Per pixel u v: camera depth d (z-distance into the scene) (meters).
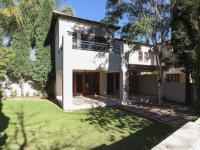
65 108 15.20
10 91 21.31
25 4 21.12
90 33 20.02
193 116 13.27
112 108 16.14
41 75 21.52
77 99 19.39
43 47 21.66
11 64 20.47
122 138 9.11
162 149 2.28
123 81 18.52
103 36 20.66
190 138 2.57
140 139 8.96
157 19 16.27
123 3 15.96
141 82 25.36
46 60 21.77
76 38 19.12
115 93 24.59
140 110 15.20
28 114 13.46
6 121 11.65
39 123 11.37
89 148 7.90
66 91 15.27
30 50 21.61
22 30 20.97
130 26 15.62
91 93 23.09
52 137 9.10
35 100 19.94
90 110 15.23
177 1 15.09
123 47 18.50
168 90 20.86
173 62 16.39
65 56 15.27
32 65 21.36
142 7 16.44
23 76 21.58
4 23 20.08
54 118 12.52
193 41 14.46
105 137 9.23
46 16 21.77
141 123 11.73
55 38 21.58
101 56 17.36
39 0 21.84
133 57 23.41
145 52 25.12
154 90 23.44
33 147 7.91
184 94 19.23
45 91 22.03
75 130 10.20
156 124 11.52
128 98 19.73
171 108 16.16
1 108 15.23
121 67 18.59
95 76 23.42
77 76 22.22
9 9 18.33
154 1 16.08
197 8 13.73
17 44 20.80
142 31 14.69
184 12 15.10
